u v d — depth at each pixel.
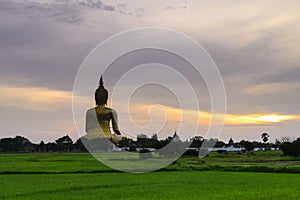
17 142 175.50
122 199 38.78
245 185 50.47
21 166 77.00
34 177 59.09
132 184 50.59
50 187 46.94
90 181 53.50
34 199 38.81
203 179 57.34
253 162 97.81
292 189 46.72
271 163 93.94
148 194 42.12
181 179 57.25
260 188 47.44
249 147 152.25
